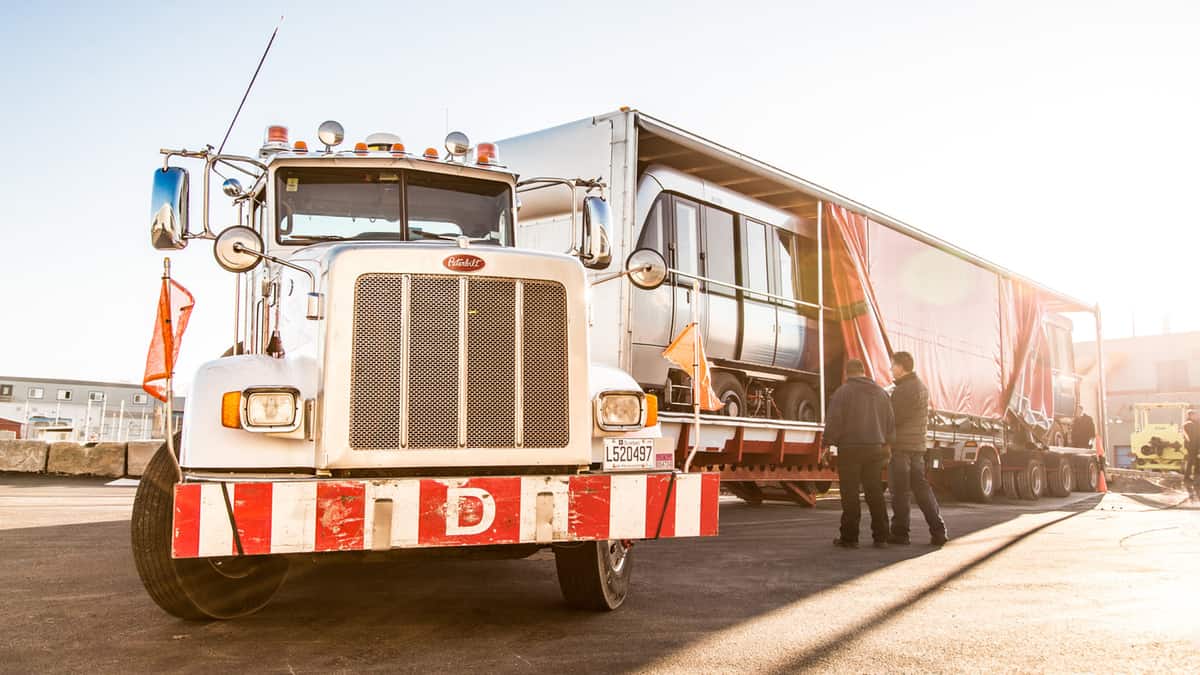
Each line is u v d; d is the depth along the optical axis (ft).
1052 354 68.44
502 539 13.15
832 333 42.14
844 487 26.63
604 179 28.94
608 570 15.78
